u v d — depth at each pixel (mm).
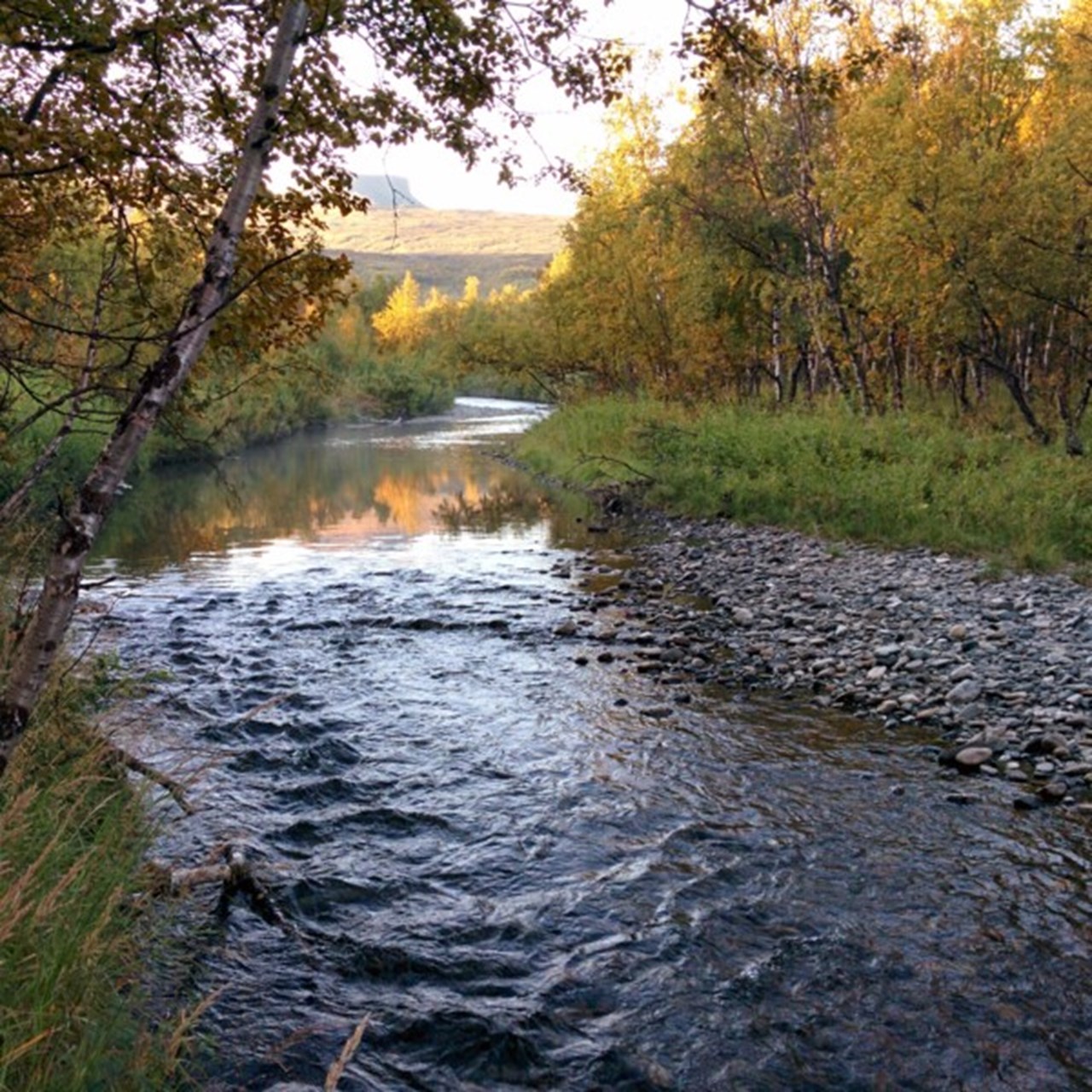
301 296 6578
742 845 7020
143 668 11047
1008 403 31047
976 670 10516
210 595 16000
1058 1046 4871
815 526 19547
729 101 29172
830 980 5414
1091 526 16141
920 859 6730
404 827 7395
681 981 5434
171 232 6426
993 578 14578
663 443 28062
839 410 26781
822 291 30203
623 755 8789
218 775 8164
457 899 6332
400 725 9633
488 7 5824
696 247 34281
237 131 6145
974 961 5562
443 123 6301
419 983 5426
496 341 49469
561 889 6457
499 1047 4879
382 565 18781
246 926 5844
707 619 13758
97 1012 3887
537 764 8625
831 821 7363
